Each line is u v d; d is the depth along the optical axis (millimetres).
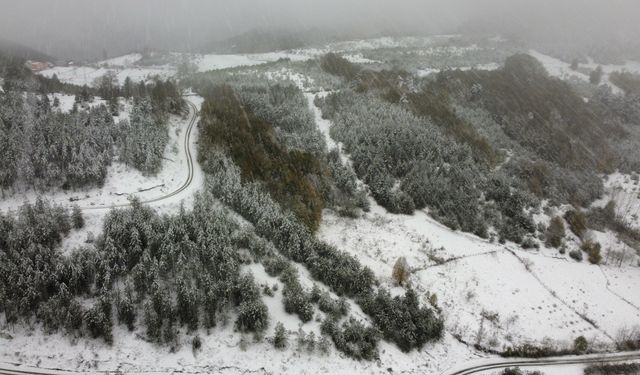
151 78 160875
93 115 86500
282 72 137125
